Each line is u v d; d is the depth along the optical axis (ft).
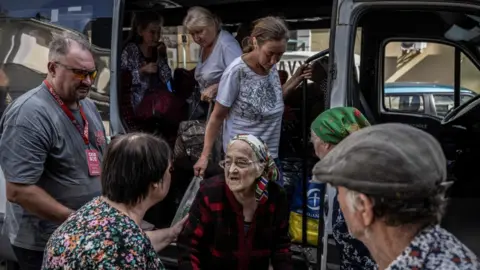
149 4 14.14
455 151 11.59
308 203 10.60
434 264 3.92
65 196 8.51
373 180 3.95
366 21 12.00
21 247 8.98
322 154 7.80
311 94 12.64
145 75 13.25
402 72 12.50
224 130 10.62
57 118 8.32
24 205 8.16
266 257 8.77
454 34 11.88
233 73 10.08
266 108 10.27
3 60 12.33
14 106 8.26
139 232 5.88
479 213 9.81
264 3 14.74
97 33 11.36
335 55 9.11
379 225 4.15
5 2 12.35
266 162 8.31
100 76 11.28
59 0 11.80
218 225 8.46
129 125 12.26
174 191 12.58
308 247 10.52
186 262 8.55
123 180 5.98
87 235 5.71
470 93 12.28
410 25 12.01
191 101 13.75
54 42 8.32
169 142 13.10
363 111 12.07
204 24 11.72
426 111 12.65
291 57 16.29
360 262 7.31
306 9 14.58
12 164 8.02
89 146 8.88
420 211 4.02
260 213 8.52
